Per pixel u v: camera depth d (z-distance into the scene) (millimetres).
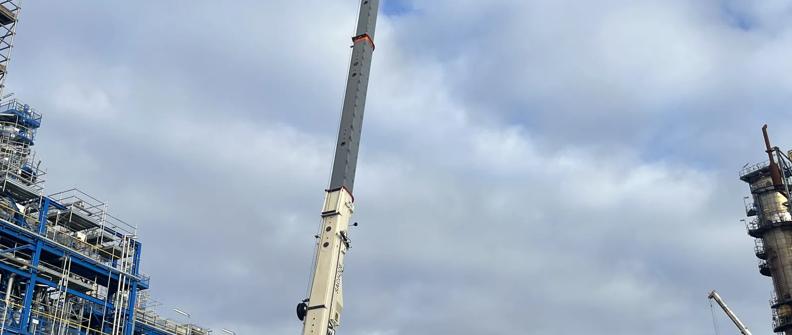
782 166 93812
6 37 84938
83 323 71875
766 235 104000
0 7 84125
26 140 79375
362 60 55125
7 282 64688
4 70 83312
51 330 64625
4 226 64312
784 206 104000
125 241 74688
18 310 64500
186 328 84312
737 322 113000
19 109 80750
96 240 74438
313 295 46156
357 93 53406
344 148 51188
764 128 95625
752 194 109250
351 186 50375
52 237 68875
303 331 45312
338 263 47562
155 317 81625
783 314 98688
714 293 114938
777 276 101312
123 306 72438
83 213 72250
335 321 46250
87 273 71250
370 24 57219
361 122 52969
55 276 67375
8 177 68812
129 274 73062
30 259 66812
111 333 70750
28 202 70625
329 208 48938
